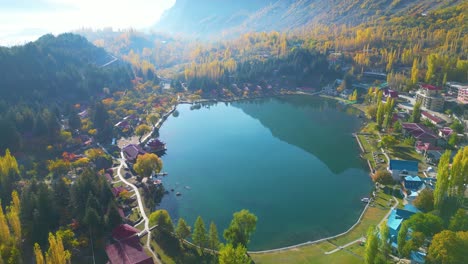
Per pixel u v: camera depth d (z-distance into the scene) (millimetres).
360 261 120375
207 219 161875
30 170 194500
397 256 120000
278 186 194500
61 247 106312
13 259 110938
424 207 145000
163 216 140750
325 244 137500
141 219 154125
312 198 180000
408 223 124500
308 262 123562
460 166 142375
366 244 114438
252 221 128750
